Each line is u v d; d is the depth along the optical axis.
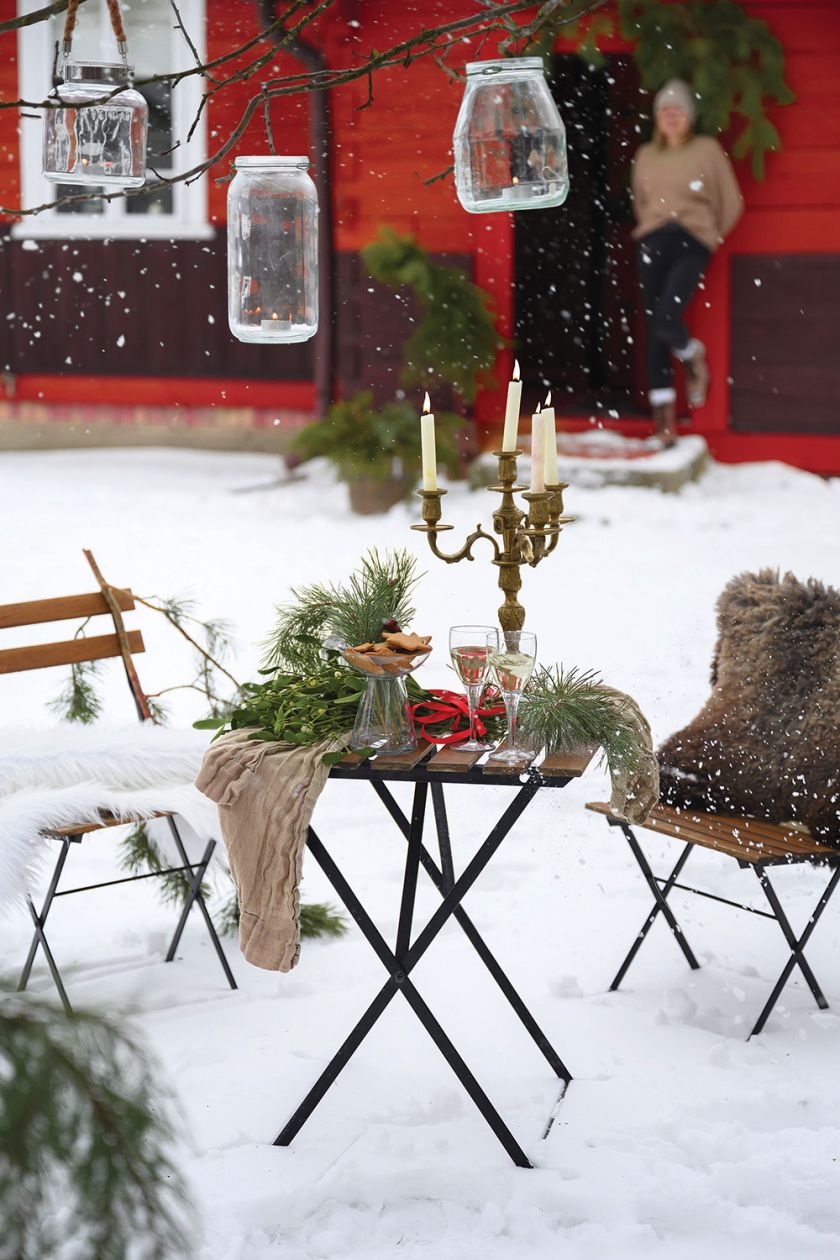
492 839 2.97
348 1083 3.29
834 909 4.24
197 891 3.83
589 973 3.85
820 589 3.84
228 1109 3.16
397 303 11.11
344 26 10.82
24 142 12.41
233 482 11.52
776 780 3.64
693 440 11.14
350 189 11.12
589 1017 3.60
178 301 12.56
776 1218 2.72
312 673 3.37
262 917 2.95
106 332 12.80
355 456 10.17
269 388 12.54
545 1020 3.59
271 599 8.00
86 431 12.98
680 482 10.34
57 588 8.21
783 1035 3.46
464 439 10.98
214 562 8.90
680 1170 2.88
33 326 12.92
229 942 4.11
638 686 6.21
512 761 2.93
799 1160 2.88
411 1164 2.93
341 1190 2.83
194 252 12.40
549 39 9.07
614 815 3.67
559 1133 3.05
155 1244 1.53
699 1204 2.75
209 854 3.83
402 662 2.95
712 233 10.50
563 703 3.00
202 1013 3.65
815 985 3.57
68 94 2.55
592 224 13.02
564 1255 2.64
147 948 4.03
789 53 10.57
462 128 2.58
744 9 10.52
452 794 5.21
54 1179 1.51
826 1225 2.75
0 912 3.42
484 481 10.64
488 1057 3.41
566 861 4.61
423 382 10.69
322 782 2.95
